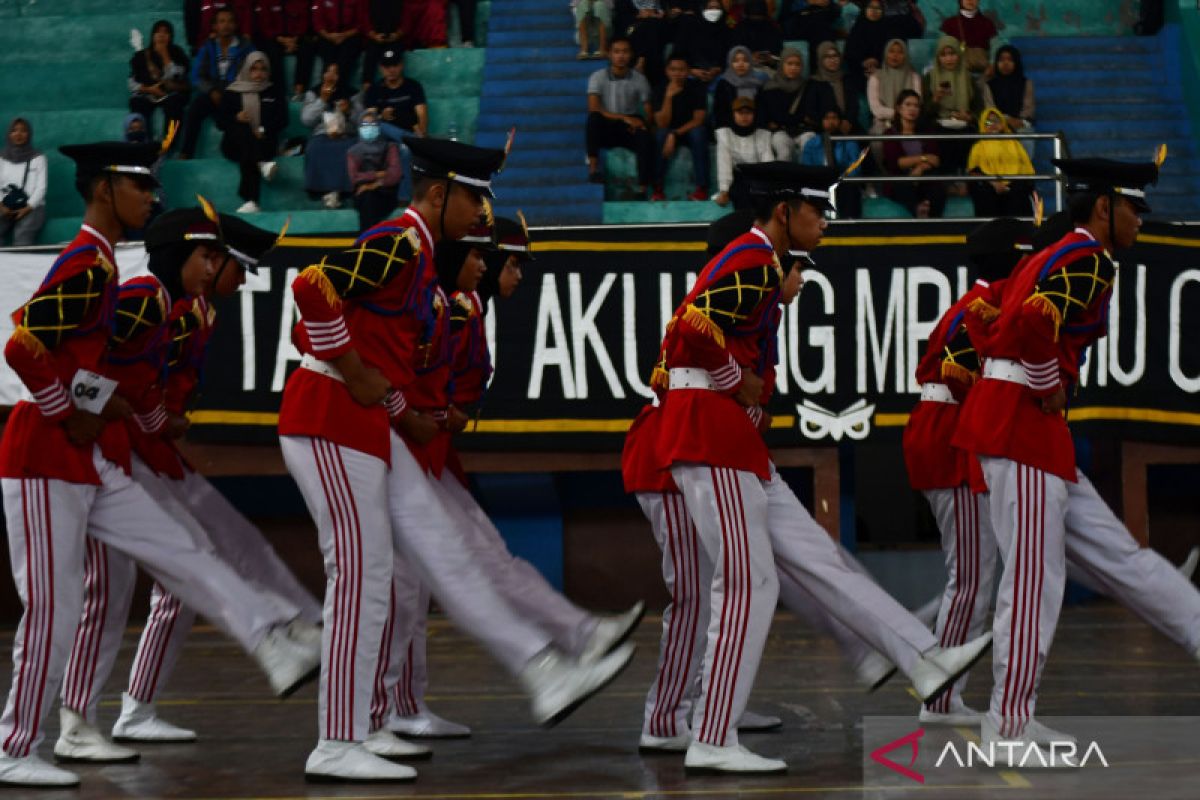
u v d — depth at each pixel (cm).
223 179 2562
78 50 2872
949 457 1166
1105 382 1816
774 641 1641
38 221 2478
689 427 950
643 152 2445
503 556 994
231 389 1808
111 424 956
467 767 990
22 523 929
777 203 973
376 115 2392
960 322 1137
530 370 1823
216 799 884
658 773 958
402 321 939
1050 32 2839
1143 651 1529
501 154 965
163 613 1100
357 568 918
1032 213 2242
